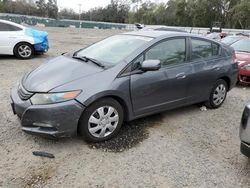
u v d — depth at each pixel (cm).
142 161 365
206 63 518
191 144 418
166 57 459
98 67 406
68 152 373
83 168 342
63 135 366
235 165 372
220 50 554
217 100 566
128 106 415
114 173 337
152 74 432
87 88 371
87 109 375
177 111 543
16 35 991
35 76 403
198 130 468
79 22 4328
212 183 332
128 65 409
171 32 498
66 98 358
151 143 411
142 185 320
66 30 3180
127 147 395
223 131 472
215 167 364
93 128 388
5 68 834
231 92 721
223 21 4822
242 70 768
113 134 411
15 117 464
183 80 476
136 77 413
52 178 321
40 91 361
